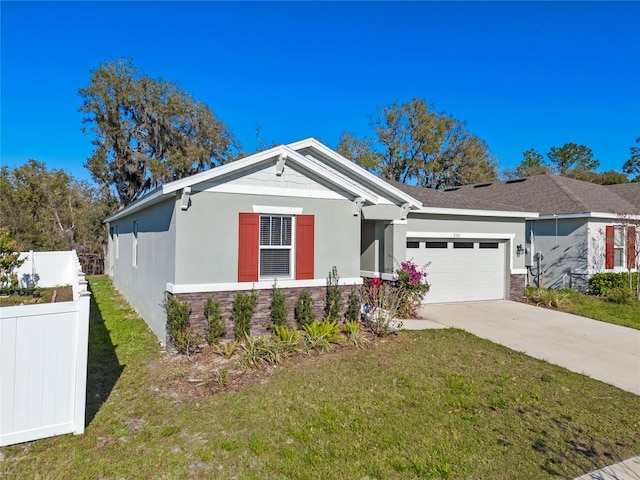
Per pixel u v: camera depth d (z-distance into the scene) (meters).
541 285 16.56
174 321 7.68
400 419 4.99
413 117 36.09
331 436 4.53
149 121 26.42
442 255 13.26
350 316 9.89
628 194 19.86
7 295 13.58
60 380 4.40
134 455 4.09
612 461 4.14
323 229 9.66
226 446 4.27
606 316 11.64
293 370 6.70
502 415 5.19
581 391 6.12
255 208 8.81
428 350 8.02
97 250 27.02
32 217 28.33
